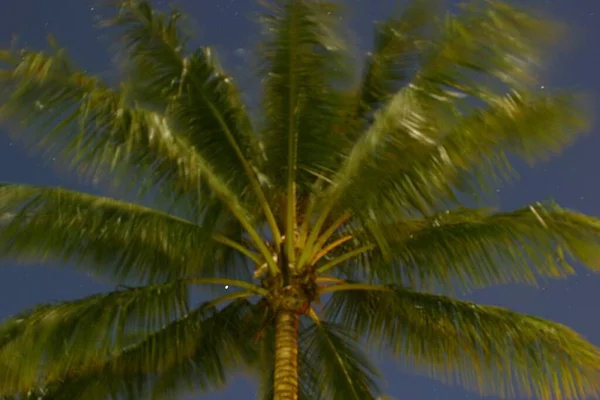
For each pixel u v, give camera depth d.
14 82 7.75
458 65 7.93
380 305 10.07
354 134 9.41
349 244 10.05
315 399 10.30
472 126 8.11
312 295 9.30
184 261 9.20
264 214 9.55
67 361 8.38
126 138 7.83
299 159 9.03
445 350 9.60
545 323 9.14
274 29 8.56
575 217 8.81
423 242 9.30
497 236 9.01
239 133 8.98
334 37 8.51
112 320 8.49
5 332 8.40
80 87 7.86
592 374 8.91
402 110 7.54
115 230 8.77
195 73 8.66
